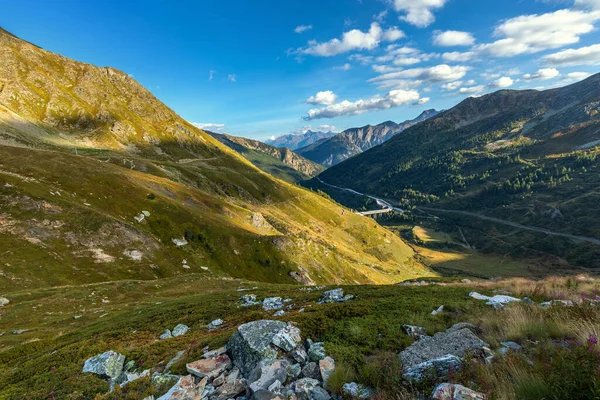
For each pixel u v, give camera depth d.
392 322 14.58
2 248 58.34
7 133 165.38
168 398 9.73
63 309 43.47
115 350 16.86
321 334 13.73
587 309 11.20
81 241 71.50
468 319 14.23
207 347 14.30
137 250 80.25
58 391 13.06
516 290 22.00
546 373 6.74
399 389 8.17
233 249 114.19
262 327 13.15
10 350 26.20
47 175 92.12
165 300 49.19
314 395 8.79
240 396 9.87
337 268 149.50
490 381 7.32
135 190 108.75
